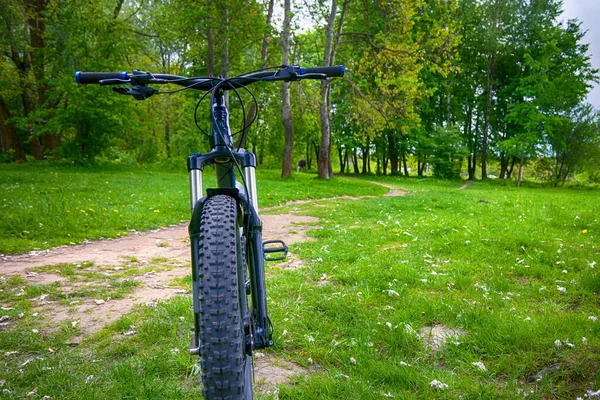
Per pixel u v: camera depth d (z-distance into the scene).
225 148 2.33
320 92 28.30
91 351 3.46
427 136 44.59
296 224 10.40
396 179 40.06
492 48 39.06
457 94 44.16
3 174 18.66
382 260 6.06
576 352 3.11
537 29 38.91
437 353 3.26
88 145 25.77
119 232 9.27
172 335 3.71
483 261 6.10
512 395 2.66
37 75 27.36
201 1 23.12
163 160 34.78
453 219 9.76
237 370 1.65
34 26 27.14
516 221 9.38
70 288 5.27
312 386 2.82
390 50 23.80
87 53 23.84
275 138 45.88
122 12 35.41
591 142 37.94
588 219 9.42
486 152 43.94
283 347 3.46
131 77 2.42
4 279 5.59
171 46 36.66
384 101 24.78
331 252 6.82
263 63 28.94
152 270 6.26
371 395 2.69
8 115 27.59
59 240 8.27
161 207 12.23
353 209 12.91
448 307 4.11
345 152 54.84
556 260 5.93
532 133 35.22
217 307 1.67
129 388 2.82
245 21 24.55
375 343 3.49
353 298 4.48
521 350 3.20
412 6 23.89
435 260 6.22
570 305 4.32
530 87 35.06
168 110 37.75
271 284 5.15
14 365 3.22
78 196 13.03
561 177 41.62
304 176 31.91
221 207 1.95
